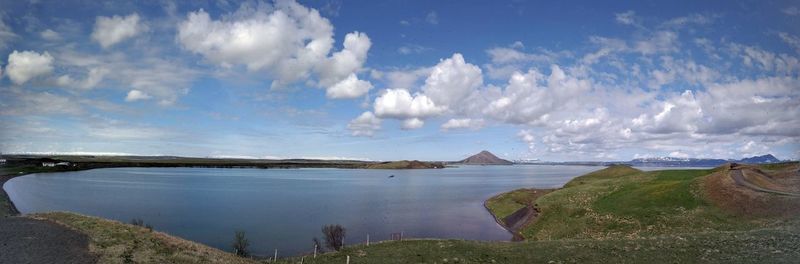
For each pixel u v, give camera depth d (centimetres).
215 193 15588
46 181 19250
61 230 3828
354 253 4497
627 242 4512
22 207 10156
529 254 4222
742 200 6225
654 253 3931
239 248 5559
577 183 12606
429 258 4188
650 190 7719
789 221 5206
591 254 4075
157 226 7881
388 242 5044
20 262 2858
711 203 6475
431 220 9081
